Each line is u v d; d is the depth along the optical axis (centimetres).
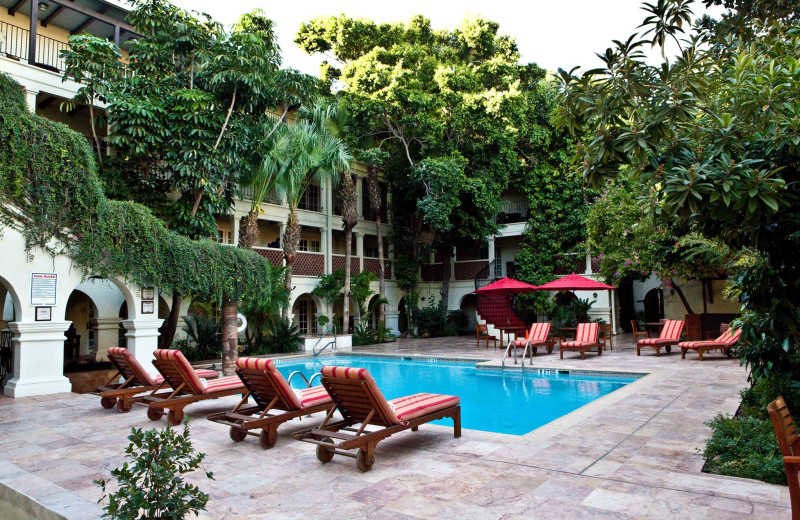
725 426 497
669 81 438
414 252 2495
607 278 1808
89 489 421
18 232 883
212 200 1293
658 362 1220
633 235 1653
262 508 372
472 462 472
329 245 2294
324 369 496
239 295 1168
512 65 2339
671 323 1452
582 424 606
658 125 423
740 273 519
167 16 1260
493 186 2222
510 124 2180
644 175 439
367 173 2286
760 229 435
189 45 1264
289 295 1794
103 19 1416
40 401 837
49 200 880
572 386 1062
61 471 471
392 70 2070
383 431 472
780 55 495
